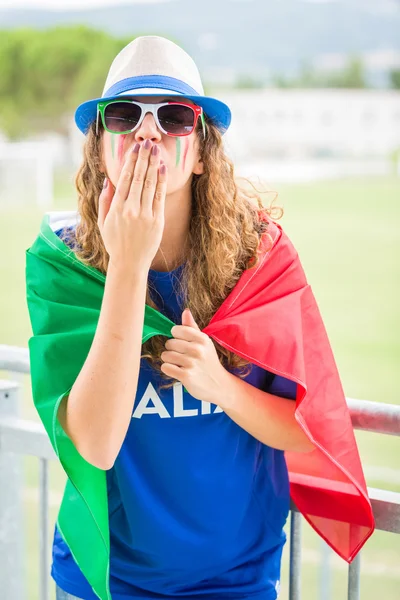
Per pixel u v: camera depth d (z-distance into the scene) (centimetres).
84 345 129
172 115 126
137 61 129
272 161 5559
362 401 146
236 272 138
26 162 3569
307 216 2806
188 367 125
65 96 4991
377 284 1770
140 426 133
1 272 1828
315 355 137
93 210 137
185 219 136
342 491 145
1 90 5003
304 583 364
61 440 128
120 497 136
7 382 186
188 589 137
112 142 129
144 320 133
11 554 188
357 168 5172
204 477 134
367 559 424
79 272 135
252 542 140
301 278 141
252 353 132
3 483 184
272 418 135
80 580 139
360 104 6019
